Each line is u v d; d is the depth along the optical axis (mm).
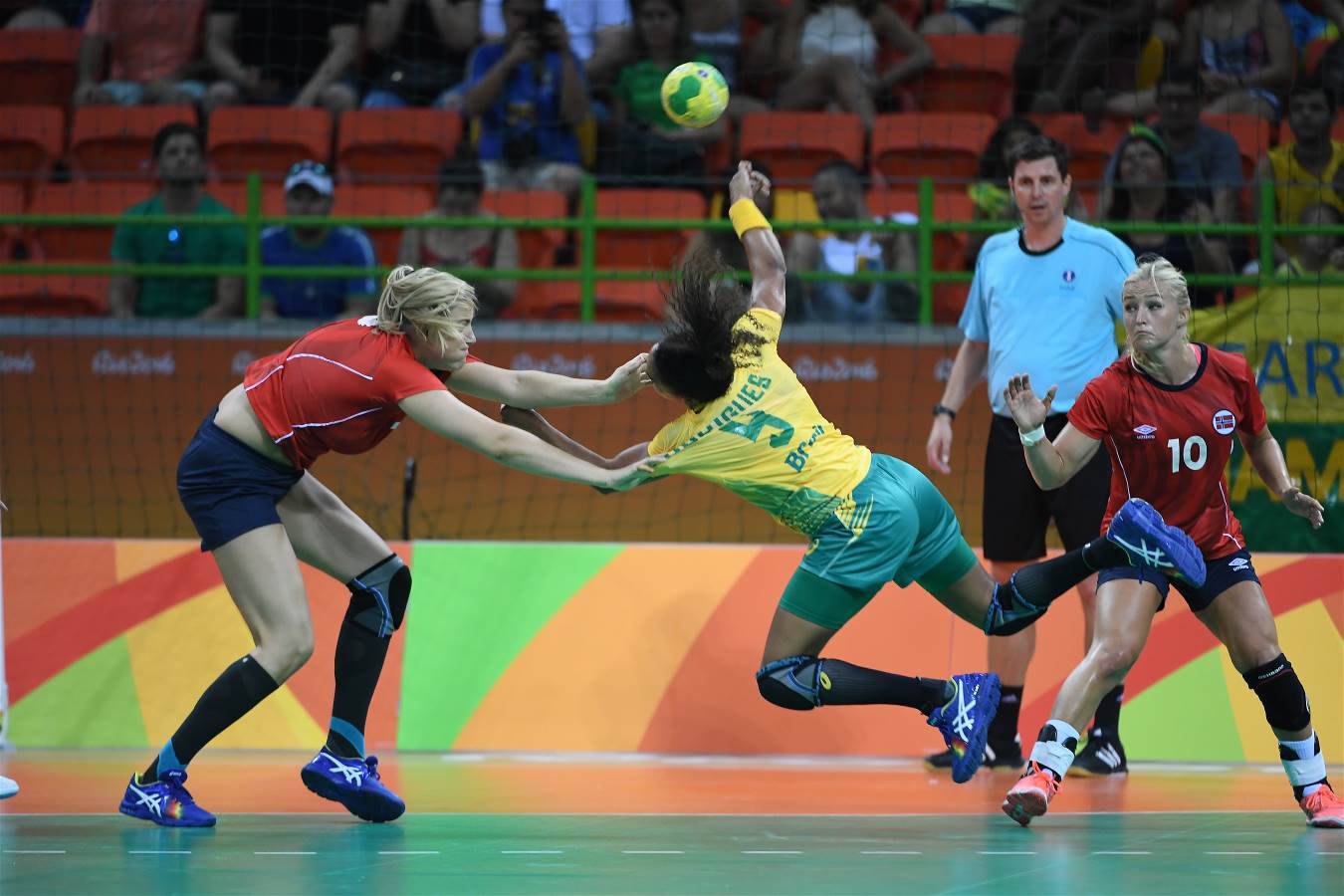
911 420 24438
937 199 28891
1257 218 26594
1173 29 31453
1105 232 18469
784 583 20578
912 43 32562
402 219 25125
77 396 25078
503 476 24094
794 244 26859
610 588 20750
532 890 10336
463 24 34281
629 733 20234
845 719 20094
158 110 32094
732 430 14062
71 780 16891
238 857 11781
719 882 10703
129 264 27984
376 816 13828
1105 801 15805
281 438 13500
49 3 34250
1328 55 30422
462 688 20469
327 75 33438
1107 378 14211
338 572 14320
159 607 20969
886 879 10859
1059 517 18328
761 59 32906
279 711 20406
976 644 20312
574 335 24719
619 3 33625
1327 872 11258
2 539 21875
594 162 31594
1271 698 14070
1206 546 14211
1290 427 23141
